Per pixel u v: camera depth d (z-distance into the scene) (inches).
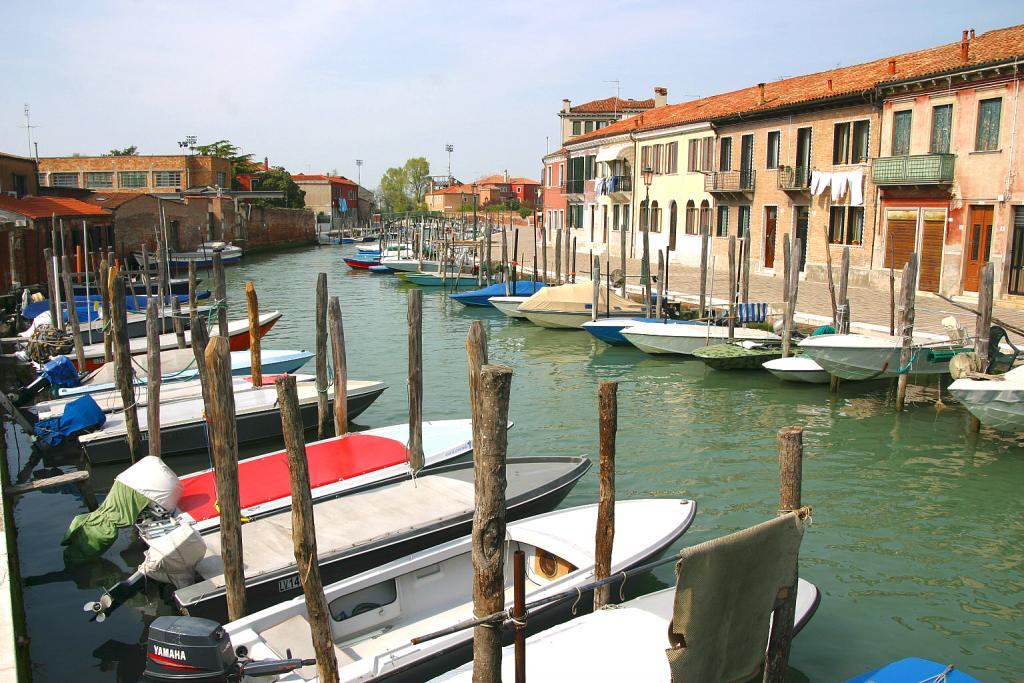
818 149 1096.2
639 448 515.5
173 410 526.9
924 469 468.4
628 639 233.0
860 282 1034.7
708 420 577.6
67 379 613.6
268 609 264.5
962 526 390.9
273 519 342.0
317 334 498.9
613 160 1651.1
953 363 542.0
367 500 359.6
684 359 804.0
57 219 1318.9
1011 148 829.2
